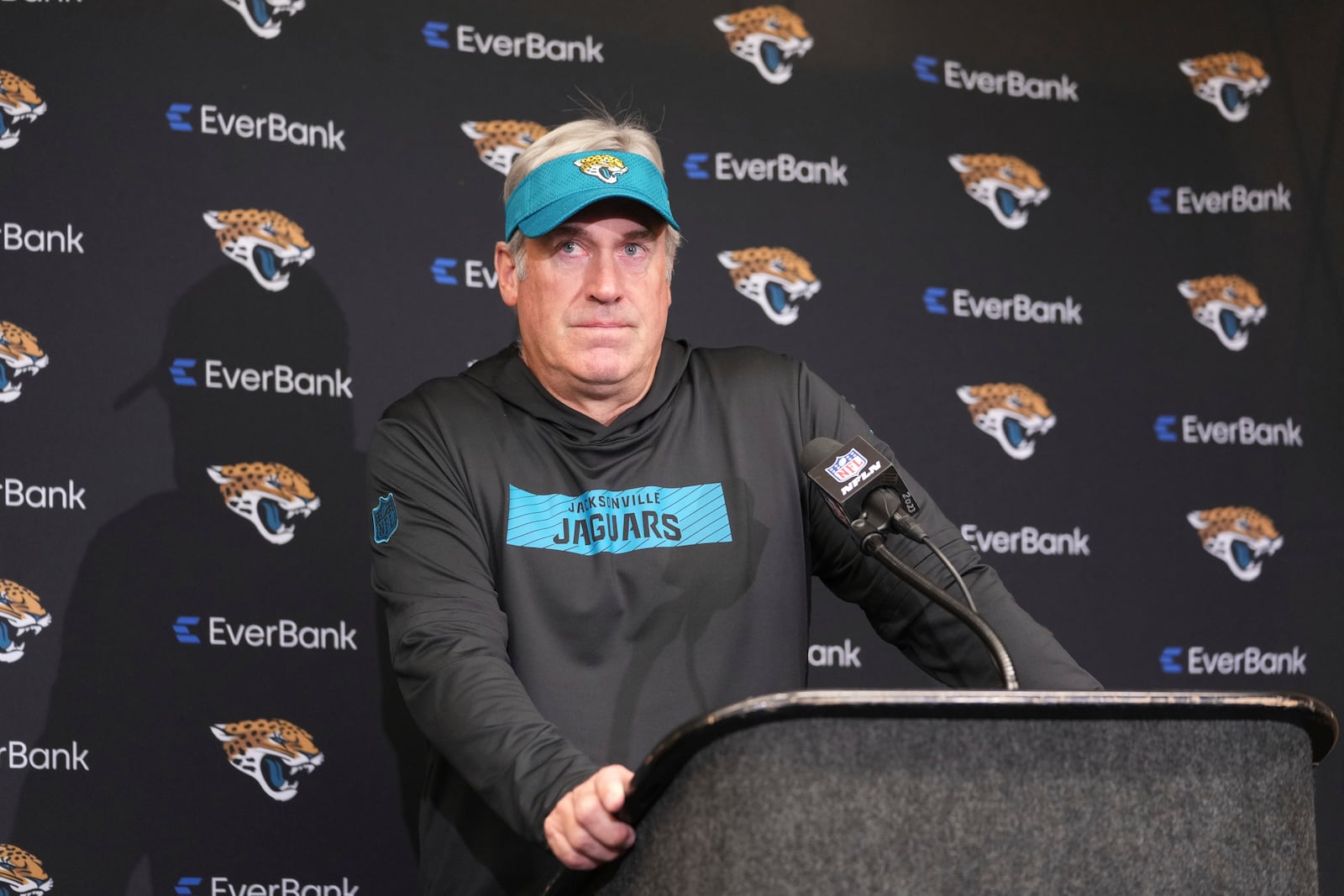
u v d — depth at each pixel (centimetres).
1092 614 332
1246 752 126
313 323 306
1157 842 122
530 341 220
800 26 346
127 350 296
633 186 212
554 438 216
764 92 342
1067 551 334
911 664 325
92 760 281
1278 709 126
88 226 298
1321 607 339
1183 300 350
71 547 287
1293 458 345
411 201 317
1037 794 119
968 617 159
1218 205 356
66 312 294
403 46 323
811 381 231
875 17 352
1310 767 134
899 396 334
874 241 340
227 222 305
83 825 279
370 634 300
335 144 314
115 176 301
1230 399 346
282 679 294
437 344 313
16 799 276
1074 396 341
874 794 117
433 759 213
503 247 231
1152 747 123
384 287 312
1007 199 349
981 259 344
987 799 119
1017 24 358
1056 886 119
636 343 214
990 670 194
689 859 121
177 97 307
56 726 280
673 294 327
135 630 287
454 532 201
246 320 303
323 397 304
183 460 295
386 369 309
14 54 301
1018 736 120
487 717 162
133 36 308
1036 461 337
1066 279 347
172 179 304
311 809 291
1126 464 340
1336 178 359
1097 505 337
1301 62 364
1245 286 352
